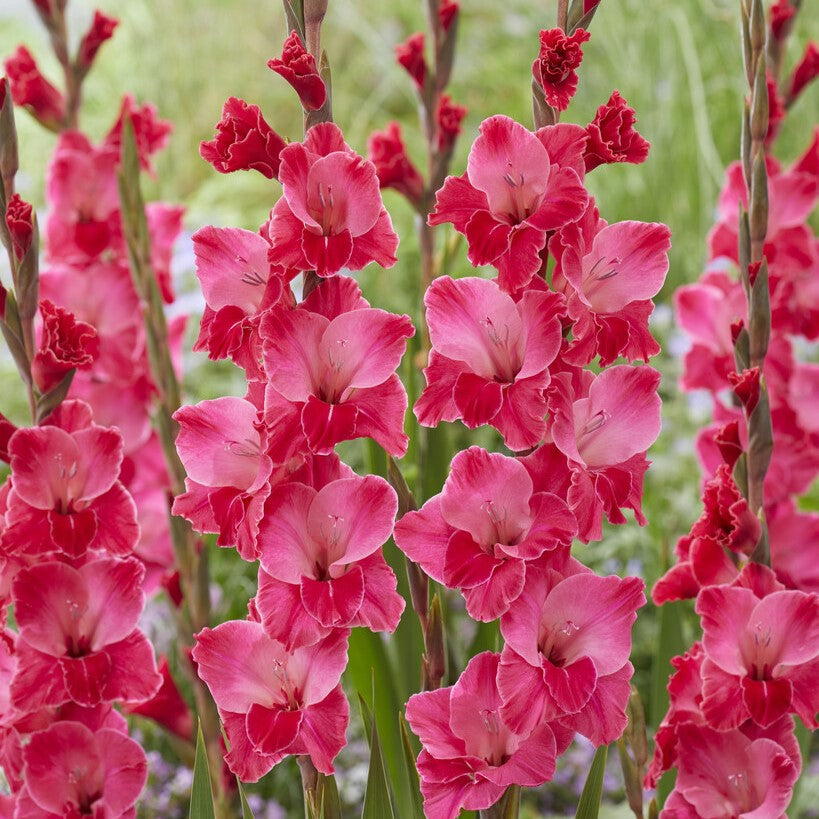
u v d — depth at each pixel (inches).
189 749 78.7
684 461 117.4
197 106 205.9
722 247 85.6
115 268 86.5
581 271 65.1
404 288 147.3
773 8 82.4
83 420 70.1
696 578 71.3
